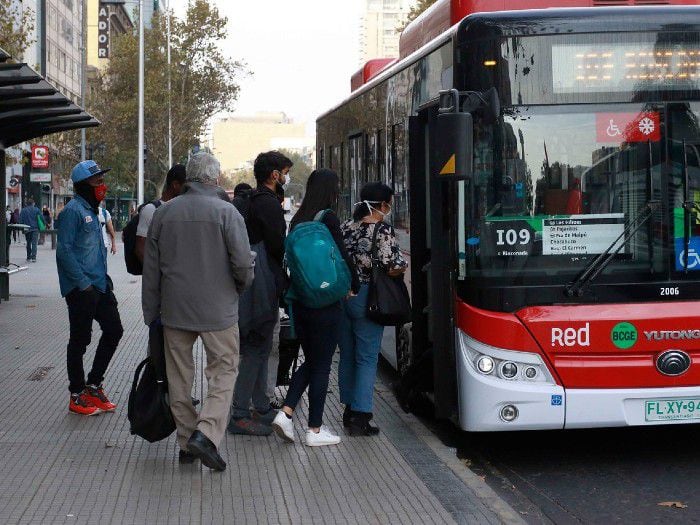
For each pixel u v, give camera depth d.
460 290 7.56
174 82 67.06
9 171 56.56
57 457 7.48
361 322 8.20
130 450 7.71
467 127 7.21
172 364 7.11
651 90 7.47
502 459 8.32
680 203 7.43
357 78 14.73
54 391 10.08
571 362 7.30
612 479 7.61
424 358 8.77
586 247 7.41
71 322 8.78
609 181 7.43
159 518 6.08
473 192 7.46
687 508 6.81
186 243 6.93
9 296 20.67
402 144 9.85
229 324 7.00
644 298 7.37
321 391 7.85
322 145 16.22
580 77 7.46
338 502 6.43
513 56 7.48
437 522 6.04
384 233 8.09
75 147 63.34
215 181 7.12
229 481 6.89
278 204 7.87
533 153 7.45
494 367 7.37
